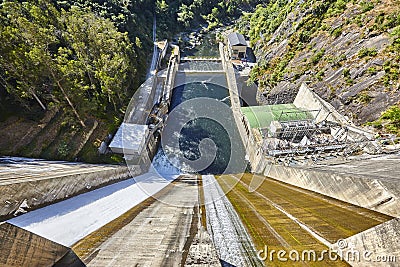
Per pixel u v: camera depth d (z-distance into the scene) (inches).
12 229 128.9
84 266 132.3
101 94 753.0
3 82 661.9
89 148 665.0
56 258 139.9
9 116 674.2
